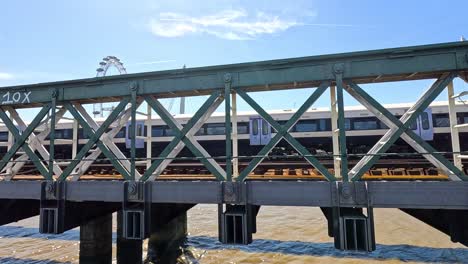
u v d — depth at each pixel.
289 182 4.81
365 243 4.37
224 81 5.15
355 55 4.68
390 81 5.05
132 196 5.28
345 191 4.48
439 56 4.47
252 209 5.13
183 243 13.30
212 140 14.47
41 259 13.78
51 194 5.69
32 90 6.16
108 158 5.47
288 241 15.80
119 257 9.20
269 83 4.99
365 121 13.15
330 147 13.63
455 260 12.50
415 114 4.43
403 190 4.40
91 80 5.80
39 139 6.17
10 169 6.86
